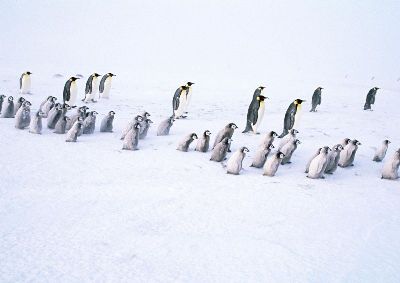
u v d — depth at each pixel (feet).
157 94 100.58
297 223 29.04
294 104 56.59
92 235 25.34
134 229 26.50
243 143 51.85
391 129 68.33
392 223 30.07
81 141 48.39
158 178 36.73
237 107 87.10
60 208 28.99
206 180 37.17
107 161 40.88
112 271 21.53
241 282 21.16
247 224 28.32
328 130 63.98
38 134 49.96
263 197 33.76
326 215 30.86
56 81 111.14
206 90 119.34
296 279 21.70
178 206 30.71
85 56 270.05
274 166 39.19
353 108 92.43
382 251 25.54
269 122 69.36
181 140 46.60
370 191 37.32
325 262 23.72
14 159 39.27
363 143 56.54
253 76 197.88
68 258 22.54
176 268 22.16
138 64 240.94
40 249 23.29
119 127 57.67
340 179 40.60
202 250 24.31
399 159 40.70
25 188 32.14
